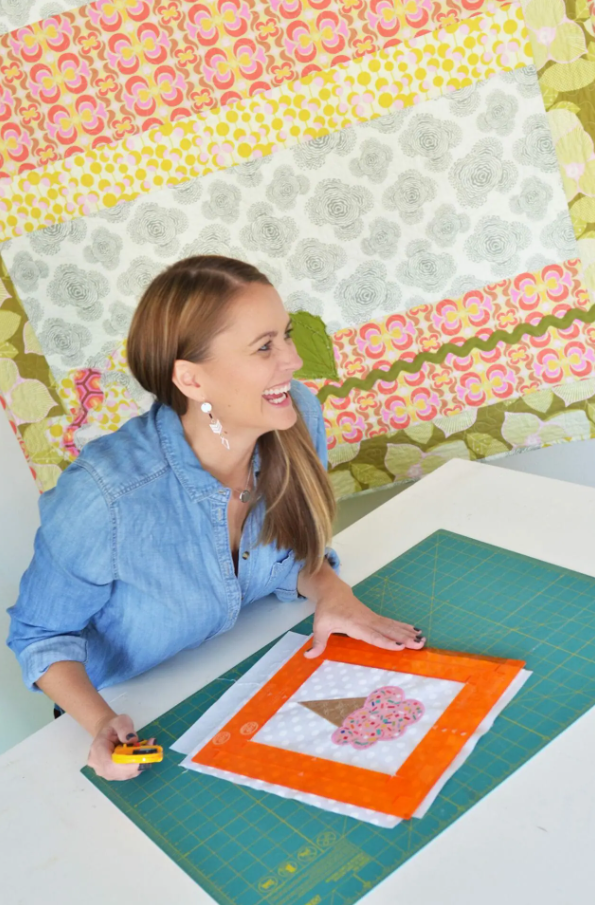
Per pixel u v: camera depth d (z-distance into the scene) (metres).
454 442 2.29
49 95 2.06
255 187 2.12
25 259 2.18
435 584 1.36
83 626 1.32
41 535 1.26
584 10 1.93
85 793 1.10
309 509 1.37
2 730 2.19
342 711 1.14
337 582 1.39
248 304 1.21
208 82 2.05
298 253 2.18
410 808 0.95
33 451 2.28
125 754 1.09
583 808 0.90
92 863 0.99
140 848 1.00
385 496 2.49
